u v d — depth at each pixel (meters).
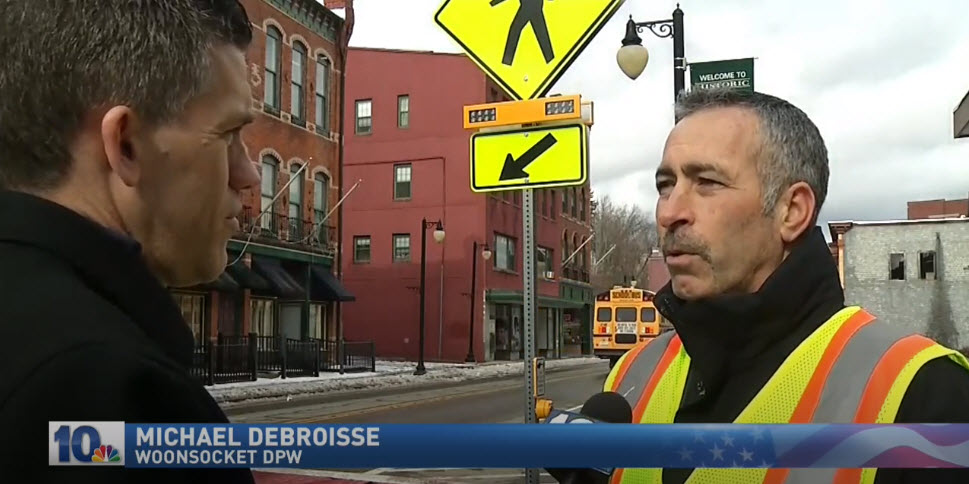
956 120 20.42
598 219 84.12
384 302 35.75
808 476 1.35
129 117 1.06
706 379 1.55
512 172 3.84
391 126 36.38
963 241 33.69
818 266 1.54
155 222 1.13
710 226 1.57
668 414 1.78
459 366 30.66
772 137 1.58
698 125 1.63
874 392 1.38
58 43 1.02
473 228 34.59
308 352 23.61
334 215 27.09
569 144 3.75
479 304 34.31
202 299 20.72
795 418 1.43
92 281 1.00
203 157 1.15
